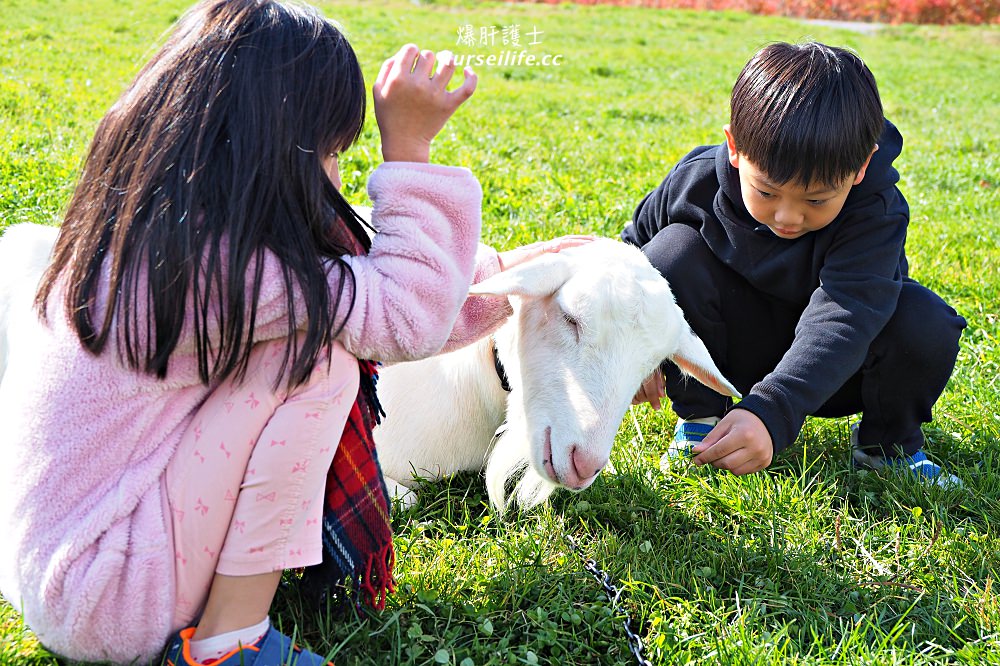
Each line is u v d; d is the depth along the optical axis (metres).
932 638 2.64
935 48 25.31
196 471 2.06
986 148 11.07
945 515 3.18
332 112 2.10
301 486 2.09
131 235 1.94
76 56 11.95
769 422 2.85
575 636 2.47
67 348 2.04
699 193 3.37
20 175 5.60
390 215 2.19
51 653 2.19
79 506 2.05
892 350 3.29
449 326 2.23
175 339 1.97
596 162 8.09
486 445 3.33
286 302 2.02
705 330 3.46
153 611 2.07
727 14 29.03
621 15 26.92
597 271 2.74
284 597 2.49
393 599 2.53
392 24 19.61
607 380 2.64
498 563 2.77
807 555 2.93
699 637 2.51
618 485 3.26
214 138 1.97
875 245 3.09
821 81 2.85
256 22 2.07
